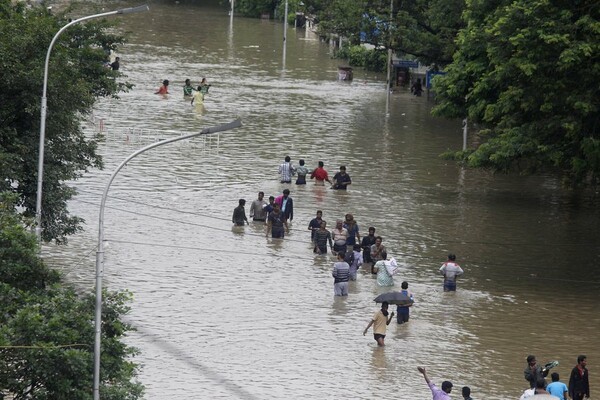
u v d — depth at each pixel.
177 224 98.56
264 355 69.38
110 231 95.12
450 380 66.88
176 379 64.62
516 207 111.50
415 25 164.25
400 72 197.12
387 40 163.38
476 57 111.62
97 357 49.84
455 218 105.75
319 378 66.19
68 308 52.22
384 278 85.00
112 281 81.88
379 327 72.00
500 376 68.00
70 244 90.94
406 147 139.00
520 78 97.44
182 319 74.81
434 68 168.00
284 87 185.62
